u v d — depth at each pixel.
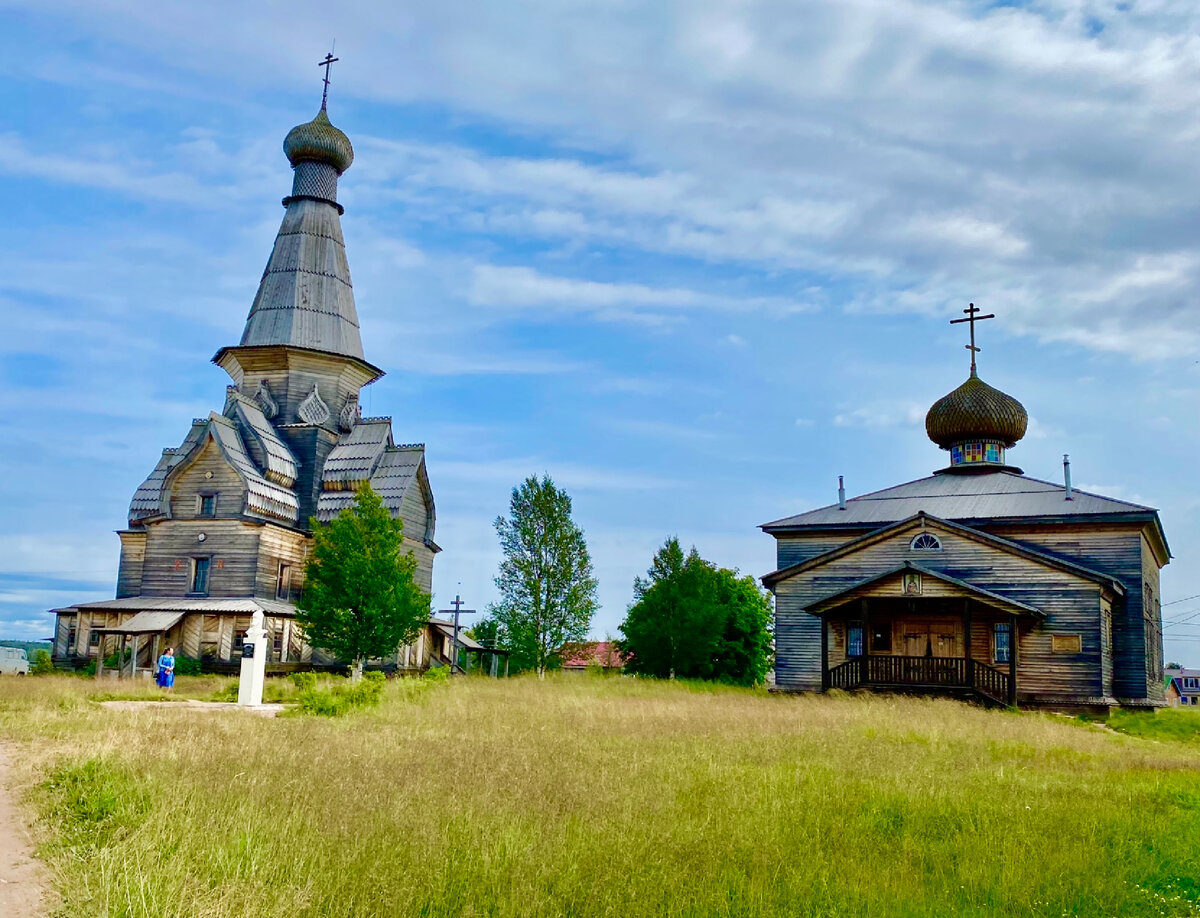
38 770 13.66
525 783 13.18
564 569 61.25
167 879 8.17
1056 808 13.95
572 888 8.95
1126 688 43.31
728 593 67.25
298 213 61.84
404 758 15.86
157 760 13.88
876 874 10.44
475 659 64.69
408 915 8.29
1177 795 16.11
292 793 11.83
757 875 9.84
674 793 13.57
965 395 53.62
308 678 36.69
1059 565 40.84
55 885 8.23
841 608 43.06
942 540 43.25
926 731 24.56
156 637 49.00
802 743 20.52
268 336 59.19
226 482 52.69
